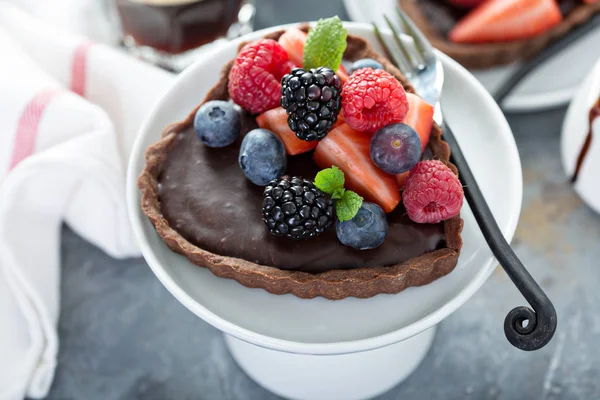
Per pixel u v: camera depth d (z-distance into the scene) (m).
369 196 0.41
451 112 0.46
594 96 0.50
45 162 0.47
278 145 0.41
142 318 0.51
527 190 0.54
